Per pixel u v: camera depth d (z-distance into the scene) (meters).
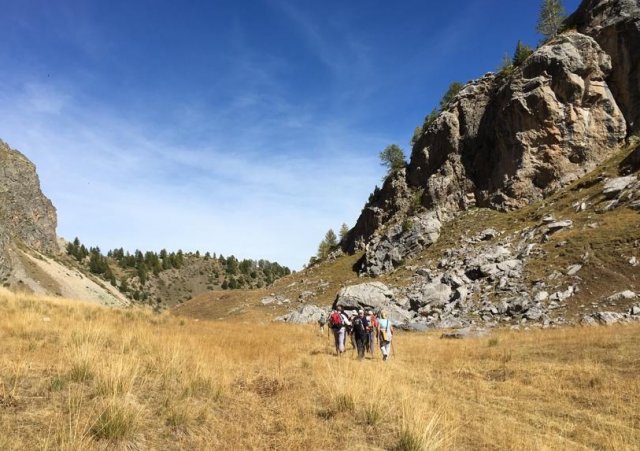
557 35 65.00
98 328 12.31
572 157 55.56
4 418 5.17
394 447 5.93
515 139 58.97
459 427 7.32
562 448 6.64
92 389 6.66
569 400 9.57
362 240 77.31
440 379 11.84
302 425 6.43
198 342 13.37
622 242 34.38
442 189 66.06
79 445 4.64
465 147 67.94
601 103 56.31
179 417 5.99
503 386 10.89
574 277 33.06
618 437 7.14
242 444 5.54
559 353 14.87
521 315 31.08
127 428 5.29
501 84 66.88
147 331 14.09
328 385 8.39
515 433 7.19
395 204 73.81
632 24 55.38
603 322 25.56
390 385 9.27
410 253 59.69
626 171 47.44
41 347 9.52
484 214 59.16
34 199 164.75
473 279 41.12
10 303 17.73
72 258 187.12
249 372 9.74
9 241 102.25
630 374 11.19
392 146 86.44
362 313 16.50
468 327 31.27
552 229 43.38
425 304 39.84
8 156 163.00
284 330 26.06
